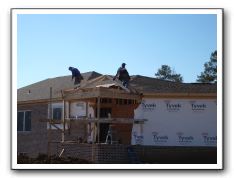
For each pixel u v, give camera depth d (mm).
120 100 23266
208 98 22469
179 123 22531
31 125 27844
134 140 22500
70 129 23672
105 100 23391
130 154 20609
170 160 22297
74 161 18469
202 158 22281
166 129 22516
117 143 21359
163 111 22594
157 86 24469
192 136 22438
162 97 22641
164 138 22469
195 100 22562
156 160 22172
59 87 28672
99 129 21641
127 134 22672
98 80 24516
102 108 23609
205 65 43469
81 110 24078
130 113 22859
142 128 22531
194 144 22375
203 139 22375
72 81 28688
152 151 22234
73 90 22250
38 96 28484
